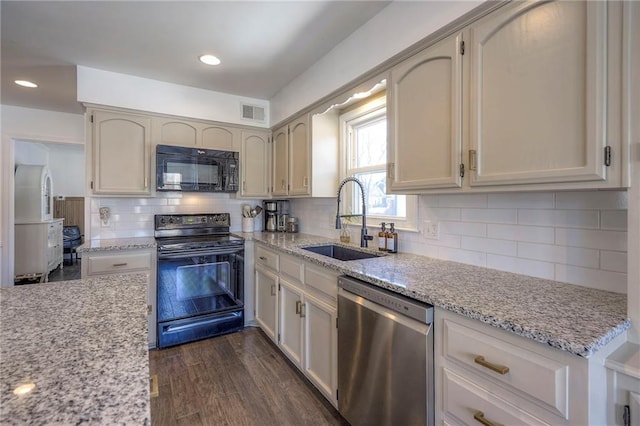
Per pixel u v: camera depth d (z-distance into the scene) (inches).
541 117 42.4
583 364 30.8
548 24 41.8
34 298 43.9
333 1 69.0
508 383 36.4
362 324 58.4
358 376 59.7
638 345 35.3
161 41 86.1
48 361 26.8
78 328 33.9
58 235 220.5
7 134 141.3
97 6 70.6
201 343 105.8
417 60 62.7
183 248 105.2
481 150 50.3
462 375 41.8
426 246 76.9
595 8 37.0
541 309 39.8
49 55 93.7
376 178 97.7
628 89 34.9
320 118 106.3
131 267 100.0
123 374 25.1
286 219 137.8
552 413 33.0
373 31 74.5
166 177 109.0
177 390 79.7
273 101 130.0
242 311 116.0
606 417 32.6
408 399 48.8
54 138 149.0
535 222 55.7
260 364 92.4
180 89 116.4
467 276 57.0
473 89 51.5
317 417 70.4
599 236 48.2
